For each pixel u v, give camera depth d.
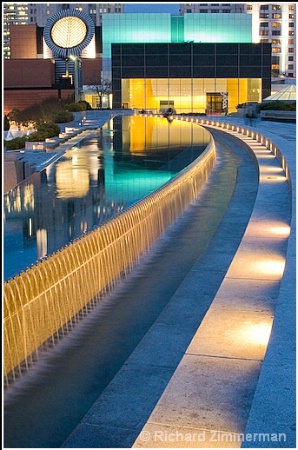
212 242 12.22
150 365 6.98
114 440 5.53
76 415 6.00
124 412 5.98
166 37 83.50
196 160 18.92
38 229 10.09
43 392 6.46
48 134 32.03
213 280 9.90
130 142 28.91
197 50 77.00
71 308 8.37
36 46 123.75
